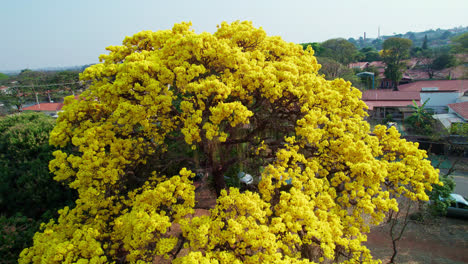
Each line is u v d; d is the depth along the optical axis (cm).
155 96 727
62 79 4962
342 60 5459
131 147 823
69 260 541
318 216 657
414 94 3014
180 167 1187
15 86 4400
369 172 704
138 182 972
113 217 764
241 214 615
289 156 764
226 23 958
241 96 819
